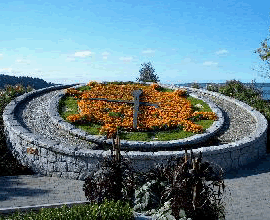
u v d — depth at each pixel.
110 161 7.37
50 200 8.90
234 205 8.89
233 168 11.91
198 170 6.36
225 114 16.97
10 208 7.28
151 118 14.91
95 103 16.36
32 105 16.12
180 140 12.55
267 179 10.93
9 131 12.43
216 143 13.20
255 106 18.95
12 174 10.99
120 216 6.00
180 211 6.30
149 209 6.98
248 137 13.07
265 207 8.82
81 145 11.97
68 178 10.69
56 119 13.76
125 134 13.09
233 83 23.73
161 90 20.94
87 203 7.45
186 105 16.92
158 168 7.59
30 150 11.27
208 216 6.40
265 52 20.73
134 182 7.36
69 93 17.91
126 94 18.83
